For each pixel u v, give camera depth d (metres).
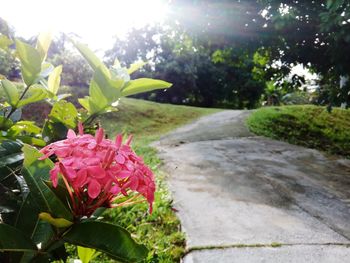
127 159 0.84
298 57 7.01
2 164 1.08
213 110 16.81
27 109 8.45
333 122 10.93
